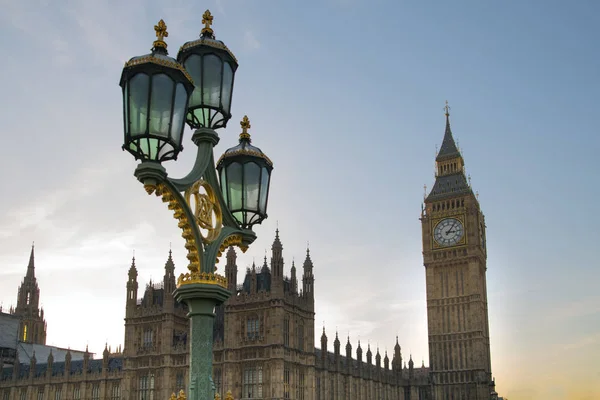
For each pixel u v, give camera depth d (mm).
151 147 12031
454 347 162000
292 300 113250
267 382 106375
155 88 11805
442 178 176750
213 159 14320
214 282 13453
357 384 137375
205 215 13711
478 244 168625
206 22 14953
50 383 137000
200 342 13188
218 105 14367
